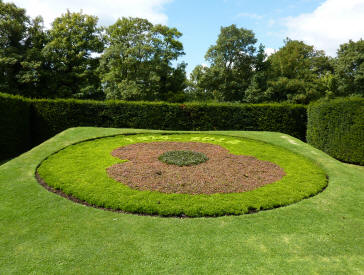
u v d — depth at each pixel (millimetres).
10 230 5203
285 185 7906
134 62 27531
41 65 28250
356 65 32219
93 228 5273
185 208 6141
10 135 12922
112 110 17016
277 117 17781
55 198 6672
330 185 8133
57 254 4473
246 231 5242
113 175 8250
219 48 33906
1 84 25625
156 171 8641
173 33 31672
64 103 15984
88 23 30984
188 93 38969
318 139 14648
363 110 11797
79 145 11805
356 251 4727
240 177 8414
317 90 33938
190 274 4020
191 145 12469
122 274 4020
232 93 34750
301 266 4258
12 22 26594
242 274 4031
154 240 4875
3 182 7699
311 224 5613
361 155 11906
